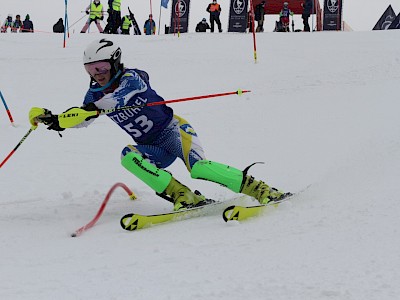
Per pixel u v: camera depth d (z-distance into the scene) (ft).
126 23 102.58
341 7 97.86
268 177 22.40
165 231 14.93
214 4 94.99
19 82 49.98
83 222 16.80
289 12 104.58
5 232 15.55
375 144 25.30
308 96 39.37
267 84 45.27
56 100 43.04
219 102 40.04
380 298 9.04
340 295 9.27
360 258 11.12
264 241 12.96
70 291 10.05
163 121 17.74
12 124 34.47
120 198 20.34
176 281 10.39
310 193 18.25
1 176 23.54
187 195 17.16
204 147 28.35
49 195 20.71
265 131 31.04
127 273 11.09
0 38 83.35
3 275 11.27
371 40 69.10
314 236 12.98
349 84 42.75
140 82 17.10
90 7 98.12
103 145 29.76
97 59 16.61
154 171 17.06
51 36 88.33
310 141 27.89
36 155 27.53
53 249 13.47
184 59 59.06
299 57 58.44
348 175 20.52
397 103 34.96
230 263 11.41
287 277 10.30
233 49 66.03
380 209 14.76
